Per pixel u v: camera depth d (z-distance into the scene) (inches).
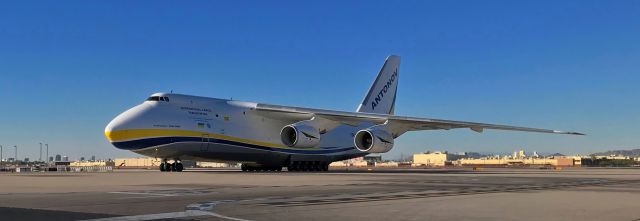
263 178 858.1
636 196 493.7
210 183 697.6
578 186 660.7
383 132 1220.5
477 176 1003.3
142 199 451.5
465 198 469.4
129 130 1136.2
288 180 786.2
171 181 751.1
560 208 386.3
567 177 961.5
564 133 1184.2
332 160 1467.8
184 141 1190.9
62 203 415.2
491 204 414.6
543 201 440.8
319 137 1238.9
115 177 900.0
